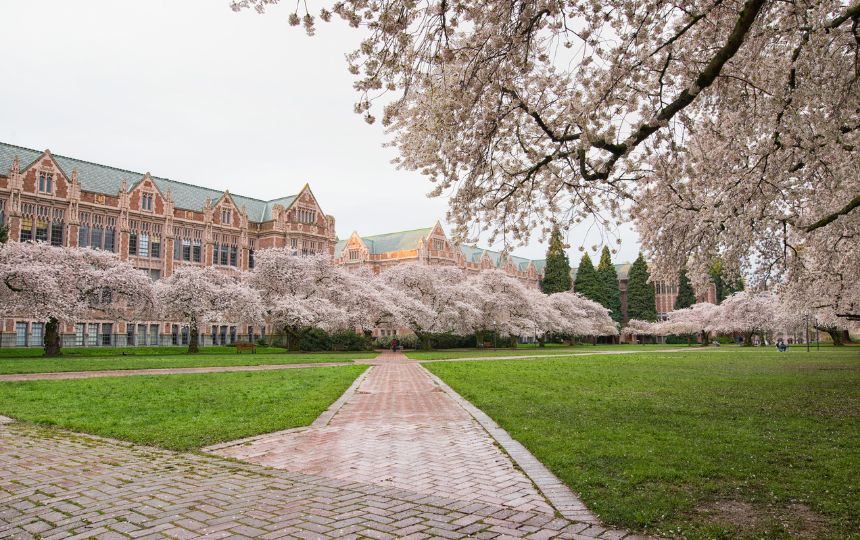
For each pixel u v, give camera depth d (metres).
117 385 17.64
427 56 8.01
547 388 17.11
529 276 126.25
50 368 25.03
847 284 19.50
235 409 12.45
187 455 8.09
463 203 10.90
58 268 37.56
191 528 4.88
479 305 65.62
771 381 18.95
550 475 6.90
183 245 63.38
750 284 16.56
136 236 58.56
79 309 39.44
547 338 104.69
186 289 46.66
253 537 4.66
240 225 70.06
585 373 23.73
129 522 5.04
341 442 9.08
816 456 7.62
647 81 11.20
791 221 13.99
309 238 74.25
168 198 61.28
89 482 6.49
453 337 71.50
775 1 9.70
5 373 22.47
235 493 6.05
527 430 9.70
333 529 4.90
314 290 55.66
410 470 7.24
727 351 54.28
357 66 7.65
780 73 10.59
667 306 119.62
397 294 59.66
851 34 10.68
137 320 47.50
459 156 10.76
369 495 6.05
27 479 6.61
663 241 15.34
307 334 58.62
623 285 130.00
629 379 20.36
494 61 9.09
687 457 7.55
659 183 12.66
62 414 11.69
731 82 11.27
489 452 8.34
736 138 12.70
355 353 50.00
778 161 12.12
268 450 8.45
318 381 19.59
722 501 5.80
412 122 11.88
